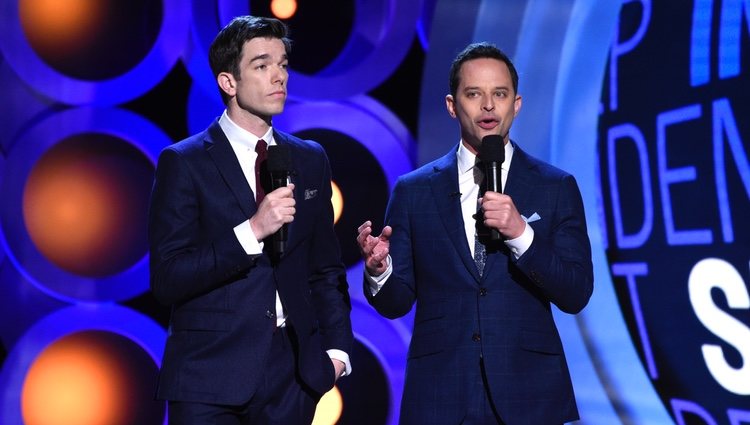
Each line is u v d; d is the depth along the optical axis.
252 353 8.97
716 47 12.92
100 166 14.45
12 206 14.19
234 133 9.47
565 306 9.26
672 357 13.26
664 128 13.46
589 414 14.02
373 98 15.09
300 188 9.56
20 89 14.29
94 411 14.29
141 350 14.43
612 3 14.21
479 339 9.27
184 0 14.64
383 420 14.84
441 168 9.98
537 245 8.88
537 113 14.72
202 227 9.19
